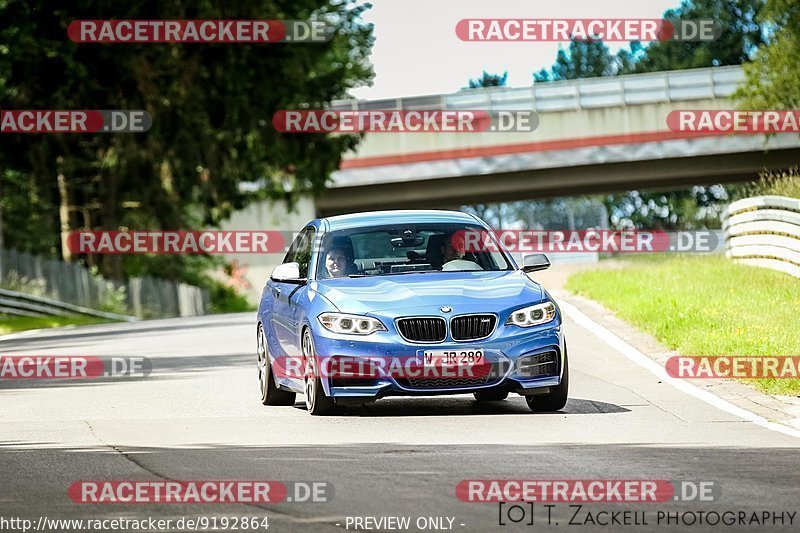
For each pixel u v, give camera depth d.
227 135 81.38
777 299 34.16
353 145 86.44
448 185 107.56
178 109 77.25
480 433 18.22
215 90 77.19
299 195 94.94
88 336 48.91
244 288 116.69
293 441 17.91
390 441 17.62
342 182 105.25
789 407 20.56
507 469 15.10
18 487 14.68
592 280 49.88
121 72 72.06
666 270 49.47
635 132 101.69
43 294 76.50
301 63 80.62
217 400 23.66
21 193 93.19
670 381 24.14
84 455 17.06
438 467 15.34
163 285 96.44
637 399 21.86
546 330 20.12
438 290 20.30
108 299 85.38
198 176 83.75
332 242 22.00
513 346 19.88
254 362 31.83
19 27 66.12
